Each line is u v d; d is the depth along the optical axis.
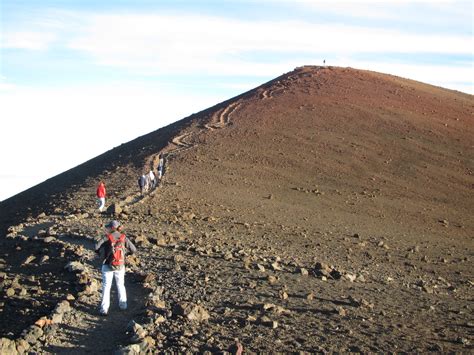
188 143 54.16
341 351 8.94
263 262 16.17
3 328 10.71
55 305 11.56
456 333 10.35
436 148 55.78
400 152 53.97
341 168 48.81
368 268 19.00
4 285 13.66
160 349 8.88
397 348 9.19
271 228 27.33
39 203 39.72
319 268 15.95
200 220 27.16
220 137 55.06
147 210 28.45
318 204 39.38
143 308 11.10
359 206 40.38
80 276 13.45
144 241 18.00
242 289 12.64
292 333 9.74
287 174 45.97
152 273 13.85
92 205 31.23
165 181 40.28
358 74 79.06
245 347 8.95
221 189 39.25
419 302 13.21
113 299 11.98
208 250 17.30
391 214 39.53
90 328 10.20
